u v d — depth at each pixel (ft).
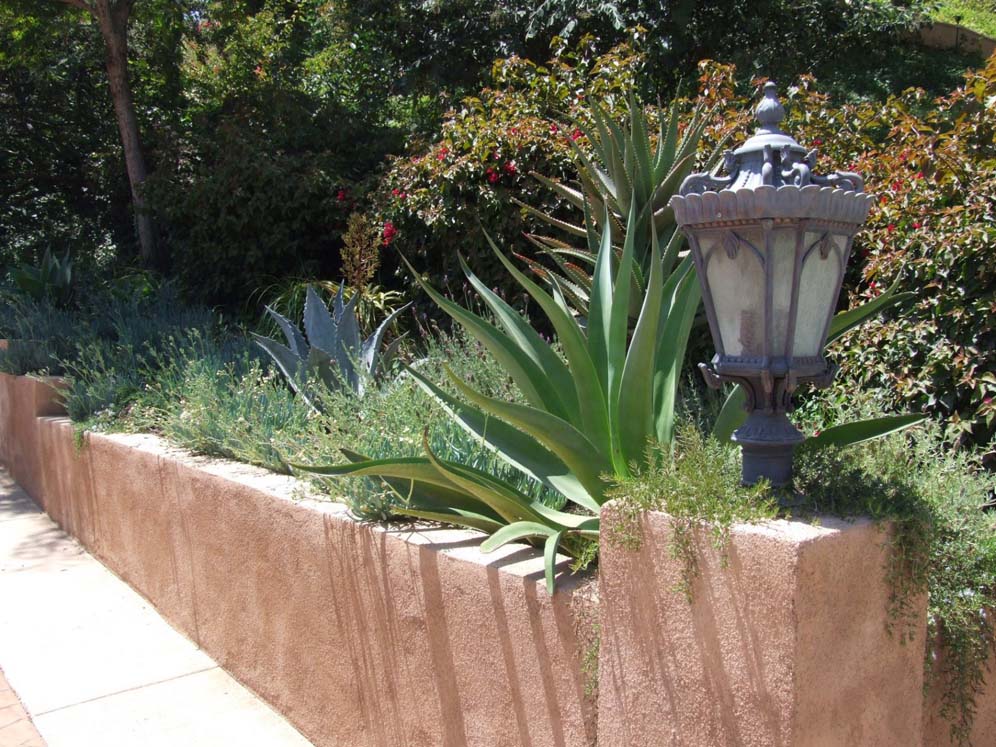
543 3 42.37
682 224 6.95
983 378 11.16
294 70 45.57
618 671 7.22
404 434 12.74
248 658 13.92
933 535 7.11
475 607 9.28
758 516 6.44
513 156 20.99
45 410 25.20
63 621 16.89
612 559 7.23
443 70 45.03
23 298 32.12
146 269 36.73
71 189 46.24
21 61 42.91
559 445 8.81
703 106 19.65
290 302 26.86
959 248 11.64
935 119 15.93
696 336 15.52
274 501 12.89
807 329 6.87
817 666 6.13
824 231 6.59
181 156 36.94
